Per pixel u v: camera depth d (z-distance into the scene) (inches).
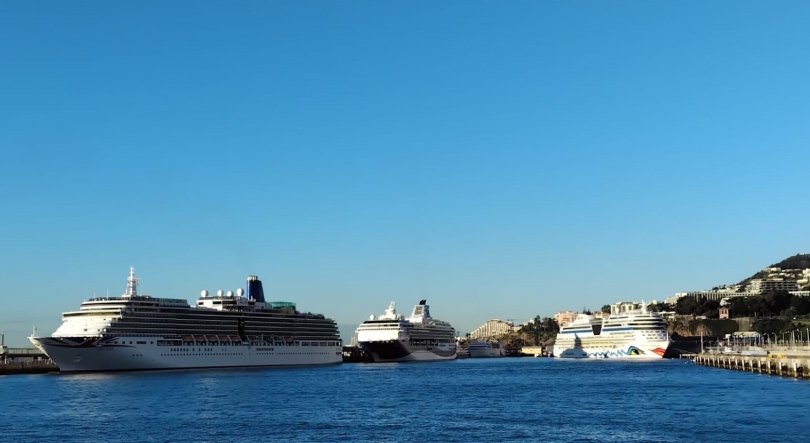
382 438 3924.7
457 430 4163.4
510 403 5516.7
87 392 6412.4
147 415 4832.7
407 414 4879.4
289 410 5113.2
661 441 3683.6
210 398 5900.6
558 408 5137.8
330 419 4640.8
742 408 4788.4
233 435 4035.4
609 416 4630.9
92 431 4183.1
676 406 5044.3
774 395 5536.4
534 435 3964.1
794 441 3577.8
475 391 6638.8
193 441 3860.7
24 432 4165.8
